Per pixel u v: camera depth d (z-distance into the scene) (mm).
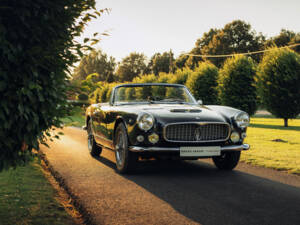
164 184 4438
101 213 3166
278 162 6215
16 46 2242
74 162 6172
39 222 2812
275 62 19250
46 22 2342
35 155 2619
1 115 2186
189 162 6398
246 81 22484
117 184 4418
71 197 3752
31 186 4059
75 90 2572
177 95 6477
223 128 5059
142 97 6371
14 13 2184
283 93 18672
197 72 25984
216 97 25422
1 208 3109
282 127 17609
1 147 2379
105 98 30172
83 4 2494
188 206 3408
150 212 3203
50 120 2539
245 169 5629
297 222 2934
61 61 2414
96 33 2521
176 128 4859
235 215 3119
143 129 4789
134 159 5004
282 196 3818
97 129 6617
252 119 27234
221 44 58094
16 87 2250
